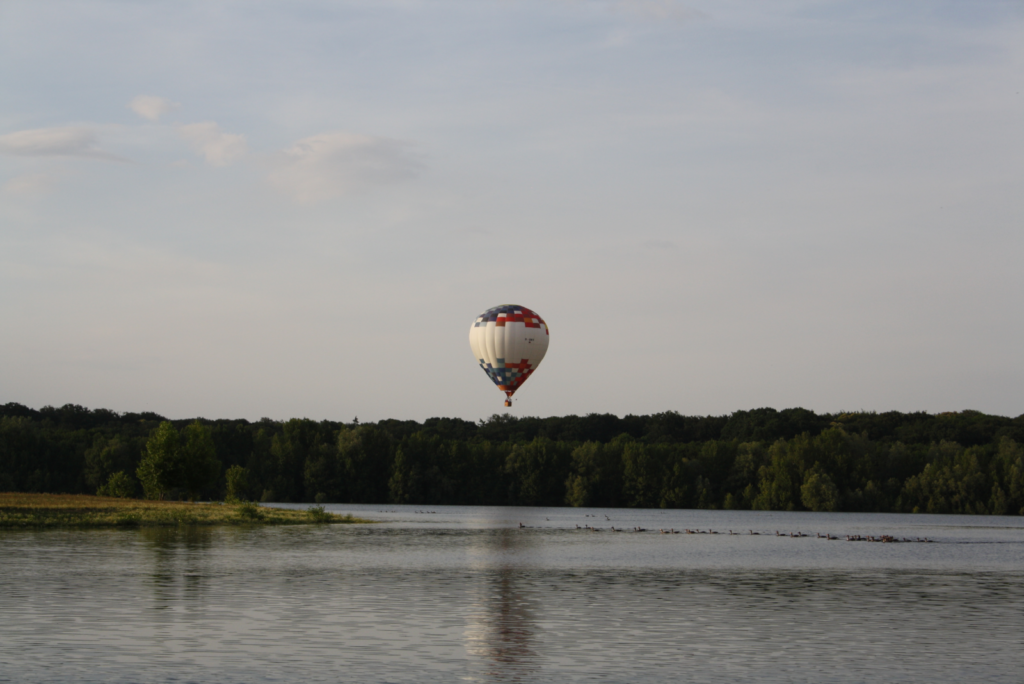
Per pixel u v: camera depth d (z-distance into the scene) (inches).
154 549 2534.5
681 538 3730.3
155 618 1355.8
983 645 1222.3
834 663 1103.0
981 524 5492.1
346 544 2960.1
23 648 1128.2
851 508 6786.4
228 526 3806.6
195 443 5221.5
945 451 7253.9
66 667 1029.8
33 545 2620.6
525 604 1585.9
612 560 2551.7
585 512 7007.9
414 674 1023.6
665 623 1386.6
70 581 1774.1
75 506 4338.1
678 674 1039.0
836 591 1835.6
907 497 6742.1
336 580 1889.8
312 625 1320.1
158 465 5113.2
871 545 3383.4
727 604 1611.7
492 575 2073.1
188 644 1163.9
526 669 1055.6
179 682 970.7
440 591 1749.5
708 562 2519.7
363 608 1497.3
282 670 1031.0
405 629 1302.9
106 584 1732.3
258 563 2201.0
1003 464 6633.9
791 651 1171.9
